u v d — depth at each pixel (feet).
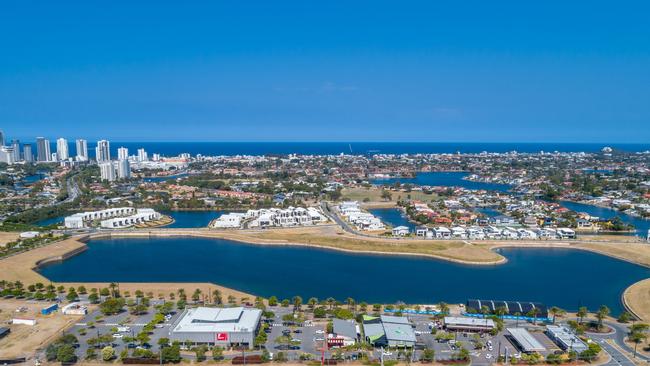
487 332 464.65
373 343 432.66
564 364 402.93
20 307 518.78
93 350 406.21
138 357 403.95
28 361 401.49
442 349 428.97
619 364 402.11
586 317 514.27
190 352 422.82
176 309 520.42
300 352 421.18
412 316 505.66
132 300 548.72
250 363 400.88
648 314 522.06
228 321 449.48
